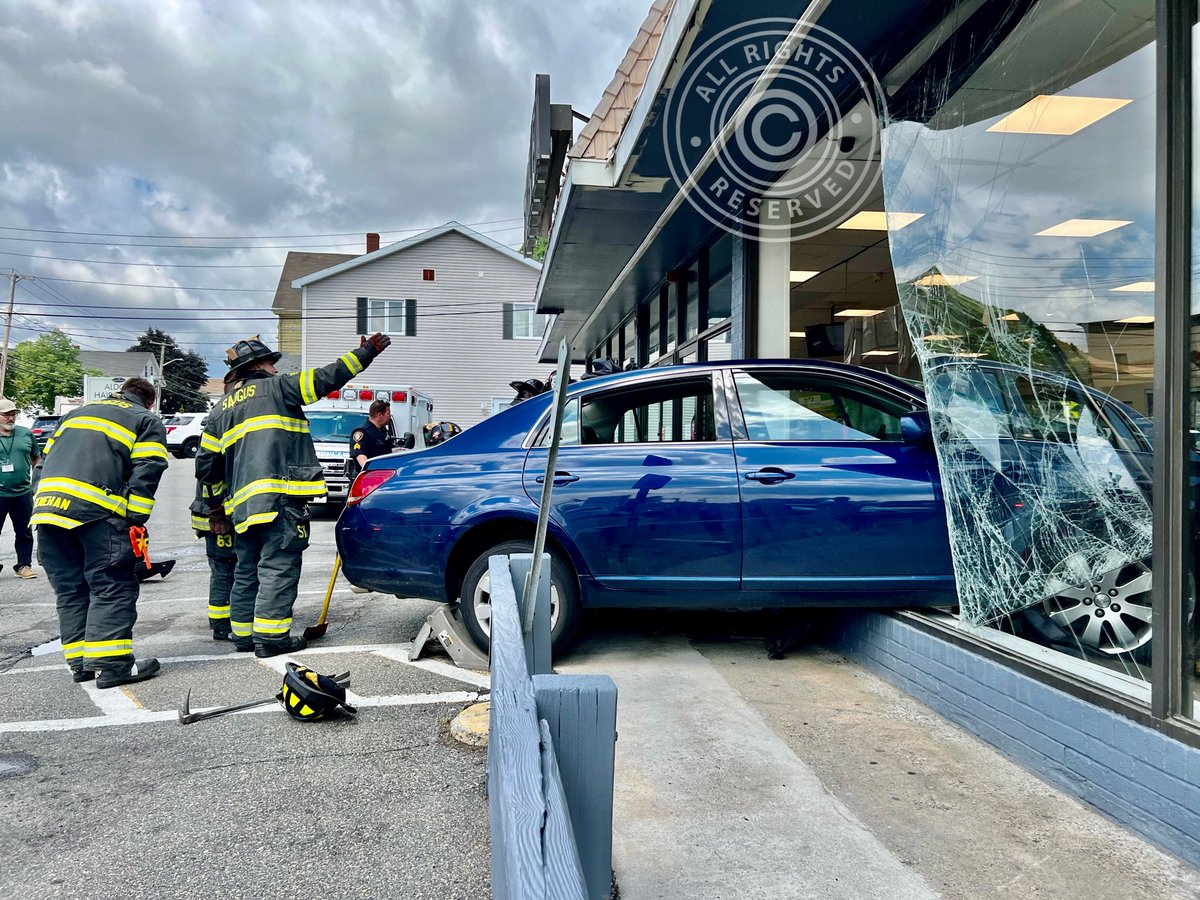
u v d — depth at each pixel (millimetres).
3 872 2266
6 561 8578
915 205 3879
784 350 6562
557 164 7352
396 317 27062
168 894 2152
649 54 5801
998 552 3256
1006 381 3299
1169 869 2139
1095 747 2479
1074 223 3043
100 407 4086
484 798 2711
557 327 14305
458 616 4605
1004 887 2076
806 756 2918
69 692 3889
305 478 4488
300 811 2621
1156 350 2291
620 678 3850
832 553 3773
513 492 4055
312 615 5625
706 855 2246
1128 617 2736
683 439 4129
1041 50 3227
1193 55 2260
